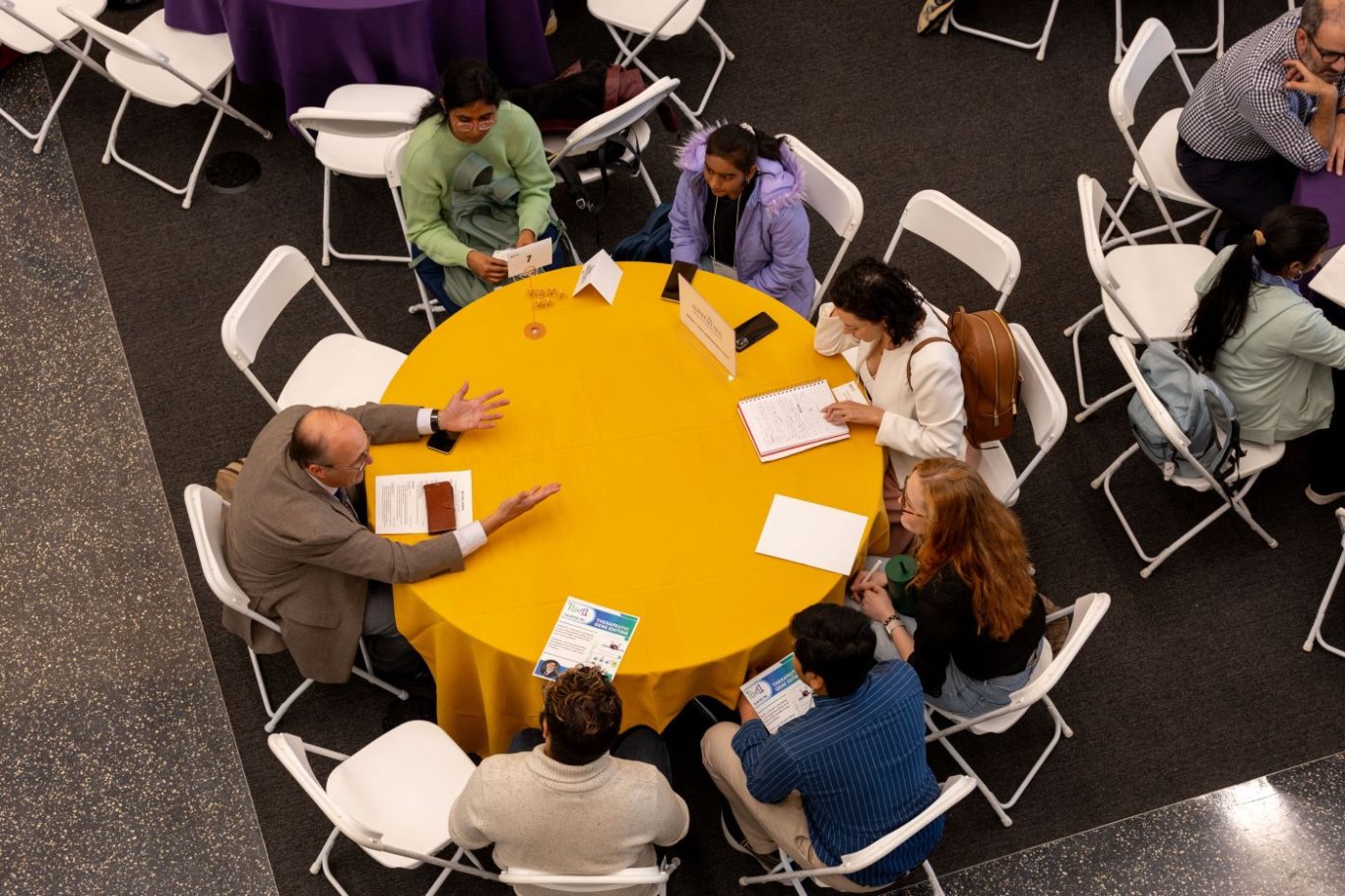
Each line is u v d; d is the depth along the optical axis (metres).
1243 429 3.53
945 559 2.73
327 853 3.14
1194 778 3.38
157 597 3.68
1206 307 3.39
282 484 2.89
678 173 4.77
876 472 3.07
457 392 3.16
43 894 3.17
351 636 3.11
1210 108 3.86
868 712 2.51
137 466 3.96
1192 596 3.71
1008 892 3.20
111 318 4.29
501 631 2.78
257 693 3.49
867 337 3.08
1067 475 3.98
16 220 4.55
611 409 3.20
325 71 4.31
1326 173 3.71
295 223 4.56
